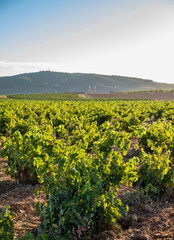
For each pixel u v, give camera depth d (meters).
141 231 3.66
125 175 4.08
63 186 3.60
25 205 4.42
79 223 3.39
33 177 5.44
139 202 4.59
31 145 5.06
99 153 4.45
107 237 3.50
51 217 3.26
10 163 5.45
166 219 3.98
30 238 2.94
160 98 68.75
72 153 3.95
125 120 12.12
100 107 18.16
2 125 10.72
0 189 5.29
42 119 11.34
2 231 2.84
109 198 3.57
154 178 4.95
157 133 8.04
